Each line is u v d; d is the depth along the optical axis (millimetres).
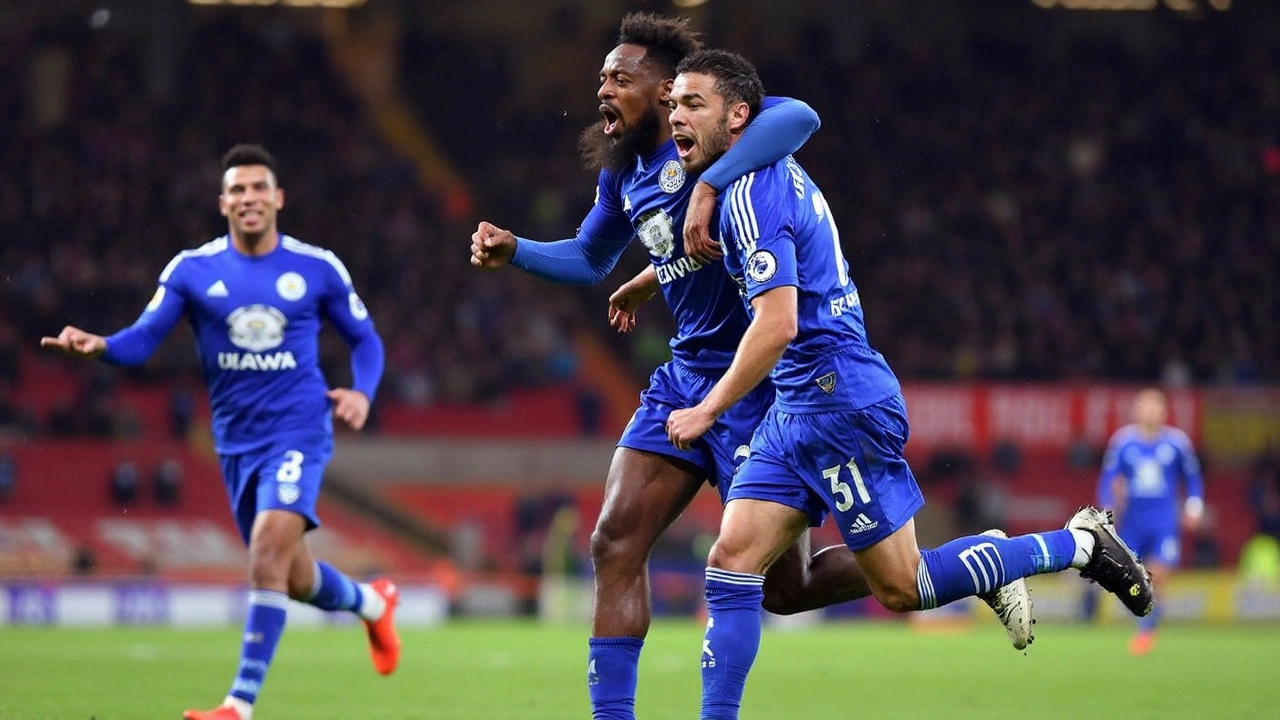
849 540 9727
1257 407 47219
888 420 9594
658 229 10211
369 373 13547
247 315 12812
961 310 51844
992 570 10000
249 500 13094
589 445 47094
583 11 62000
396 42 61375
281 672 18953
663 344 51344
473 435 48062
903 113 59375
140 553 40812
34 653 21844
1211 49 62750
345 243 52312
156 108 55344
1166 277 54250
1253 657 23969
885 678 19125
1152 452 27172
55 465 41562
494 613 38219
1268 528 45000
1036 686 17984
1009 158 58281
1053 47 63219
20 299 46969
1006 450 46250
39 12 57062
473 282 51656
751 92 9648
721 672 9398
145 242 50625
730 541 9547
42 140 53156
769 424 9805
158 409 45438
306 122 56625
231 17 59531
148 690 15773
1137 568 10438
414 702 14969
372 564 42375
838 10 61969
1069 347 50406
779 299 9016
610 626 9961
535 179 58125
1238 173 58500
